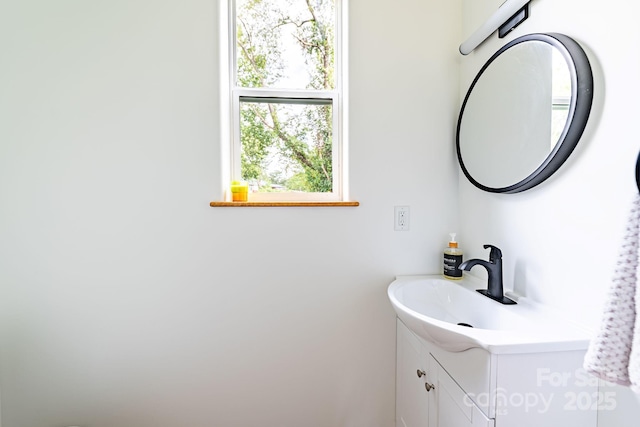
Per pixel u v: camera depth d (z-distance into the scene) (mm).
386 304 1358
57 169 1196
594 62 764
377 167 1320
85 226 1219
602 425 754
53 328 1228
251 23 1392
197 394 1304
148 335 1271
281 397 1341
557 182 870
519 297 1013
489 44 1155
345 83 1344
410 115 1324
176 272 1266
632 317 513
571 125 783
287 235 1300
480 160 1173
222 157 1278
